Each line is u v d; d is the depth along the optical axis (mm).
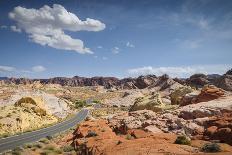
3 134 51000
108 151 22875
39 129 61875
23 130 58562
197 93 52875
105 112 106250
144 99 66938
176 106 59312
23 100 75688
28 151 34125
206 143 22828
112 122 46438
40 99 79750
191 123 31297
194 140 26188
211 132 26797
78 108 131250
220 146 21062
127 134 33125
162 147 21062
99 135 34500
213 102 40219
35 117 69500
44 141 42375
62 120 84562
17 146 37531
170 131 31281
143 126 35062
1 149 35812
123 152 21047
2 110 63906
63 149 33344
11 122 57531
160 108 59500
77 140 34156
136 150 20969
